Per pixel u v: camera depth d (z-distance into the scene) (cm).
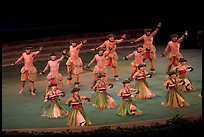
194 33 3762
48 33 3881
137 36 3934
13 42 3662
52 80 2600
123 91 2370
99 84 2489
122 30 3984
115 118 2348
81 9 4344
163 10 4006
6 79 3075
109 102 2484
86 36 3875
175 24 3931
